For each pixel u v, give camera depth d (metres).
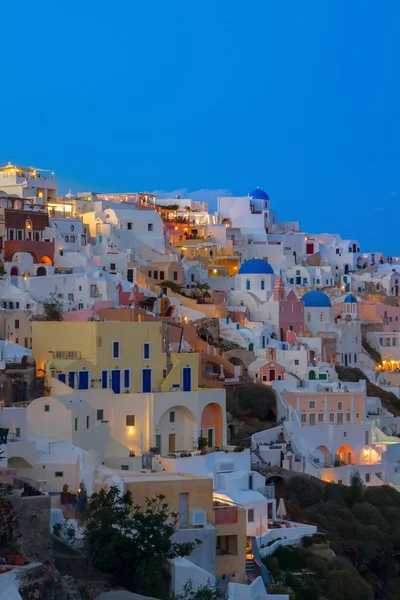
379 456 156.62
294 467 145.38
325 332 195.38
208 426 138.00
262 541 115.94
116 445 125.69
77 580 86.06
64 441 116.44
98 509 91.75
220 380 157.25
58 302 173.50
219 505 106.81
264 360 169.62
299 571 114.69
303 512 132.50
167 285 196.62
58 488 107.94
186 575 92.19
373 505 139.75
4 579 73.81
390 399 184.25
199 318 180.12
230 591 95.25
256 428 151.50
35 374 134.88
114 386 136.50
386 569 133.38
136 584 88.31
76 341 136.38
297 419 155.00
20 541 82.44
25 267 184.50
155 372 140.25
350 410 159.88
